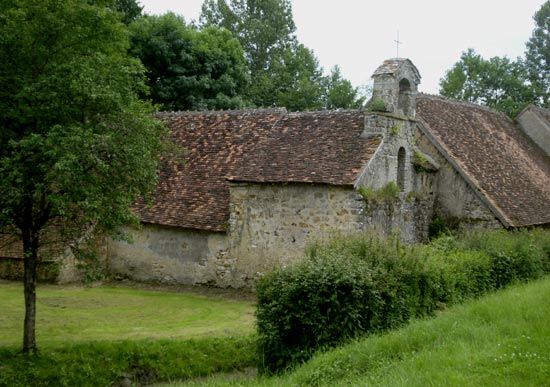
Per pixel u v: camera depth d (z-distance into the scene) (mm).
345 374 8570
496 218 19906
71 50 11883
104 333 13211
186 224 18438
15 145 10352
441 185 21172
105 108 11266
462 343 8711
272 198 17422
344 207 16281
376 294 10594
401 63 18062
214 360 12492
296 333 10695
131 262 19609
